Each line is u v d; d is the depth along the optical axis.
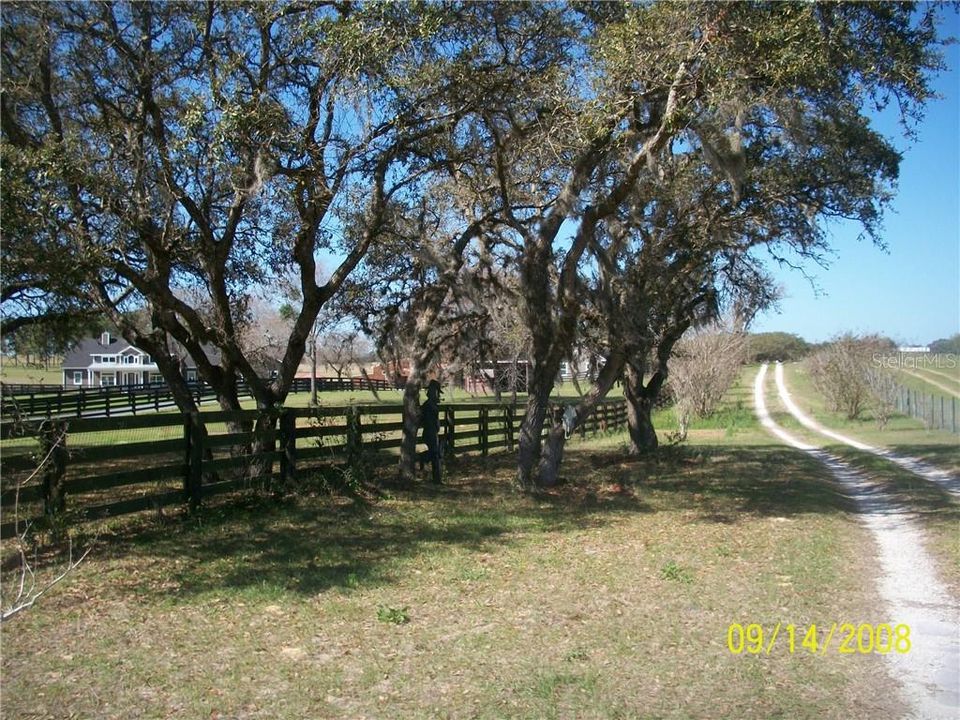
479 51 11.55
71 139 9.34
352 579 7.52
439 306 13.90
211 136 10.15
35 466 8.36
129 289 12.50
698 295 19.19
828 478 16.33
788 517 11.27
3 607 5.48
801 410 43.34
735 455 20.58
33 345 13.79
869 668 5.54
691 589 7.39
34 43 10.34
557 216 12.61
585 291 13.65
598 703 4.85
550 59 12.16
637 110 11.90
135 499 9.51
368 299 14.44
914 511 12.01
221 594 7.05
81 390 28.22
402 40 10.58
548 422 24.64
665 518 11.17
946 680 5.32
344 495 12.14
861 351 36.25
